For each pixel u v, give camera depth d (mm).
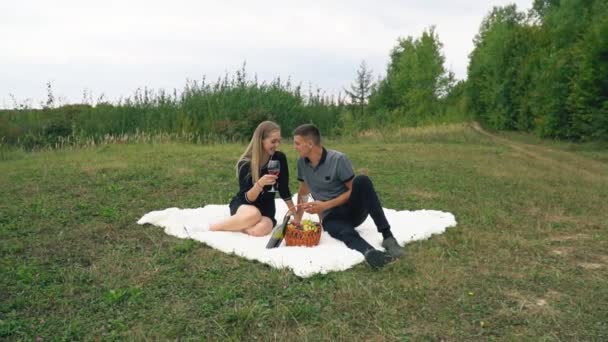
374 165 11055
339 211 5031
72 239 5102
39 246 4871
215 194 7367
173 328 3176
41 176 8469
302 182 5344
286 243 4797
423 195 7719
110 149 12836
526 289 3881
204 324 3252
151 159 10625
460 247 4953
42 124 14953
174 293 3754
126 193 7281
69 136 14266
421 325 3252
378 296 3629
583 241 5332
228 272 4164
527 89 27078
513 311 3453
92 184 7840
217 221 5668
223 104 17156
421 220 5852
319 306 3484
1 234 5207
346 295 3656
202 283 3928
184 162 10227
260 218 5160
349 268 4270
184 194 7367
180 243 4875
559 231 5746
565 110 20844
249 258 4469
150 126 15945
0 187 7531
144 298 3650
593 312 3461
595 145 17891
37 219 5809
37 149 13641
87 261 4484
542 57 25703
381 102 36375
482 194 8008
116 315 3400
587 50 19047
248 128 16281
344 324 3227
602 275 4266
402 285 3871
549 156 14977
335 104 22078
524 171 11039
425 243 5102
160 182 8094
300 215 5191
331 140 19156
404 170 10406
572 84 20344
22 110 15867
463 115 32219
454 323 3283
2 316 3359
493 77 30844
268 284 3885
